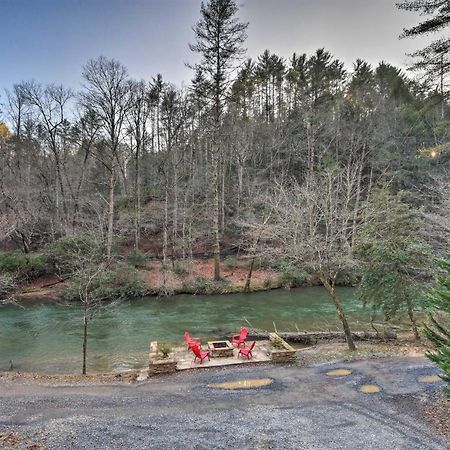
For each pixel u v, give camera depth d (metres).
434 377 11.00
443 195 18.70
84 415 8.94
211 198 36.97
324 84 38.00
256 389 10.42
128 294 25.09
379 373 11.48
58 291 25.22
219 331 18.47
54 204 35.53
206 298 25.16
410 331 17.36
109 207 29.83
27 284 26.64
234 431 8.05
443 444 7.44
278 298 24.95
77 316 21.11
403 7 10.59
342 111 38.72
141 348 16.22
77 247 24.67
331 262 15.12
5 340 17.33
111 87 29.84
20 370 13.71
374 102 40.25
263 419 8.61
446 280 7.11
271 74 47.03
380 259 15.69
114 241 30.42
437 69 11.12
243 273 29.55
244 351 12.91
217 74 27.75
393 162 32.19
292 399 9.72
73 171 39.53
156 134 42.59
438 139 30.39
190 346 13.04
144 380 11.40
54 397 10.15
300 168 37.53
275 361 12.67
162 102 37.84
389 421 8.45
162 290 25.47
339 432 7.98
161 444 7.54
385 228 16.27
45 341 17.19
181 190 33.47
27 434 7.98
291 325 19.20
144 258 30.27
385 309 15.66
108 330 18.78
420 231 16.86
